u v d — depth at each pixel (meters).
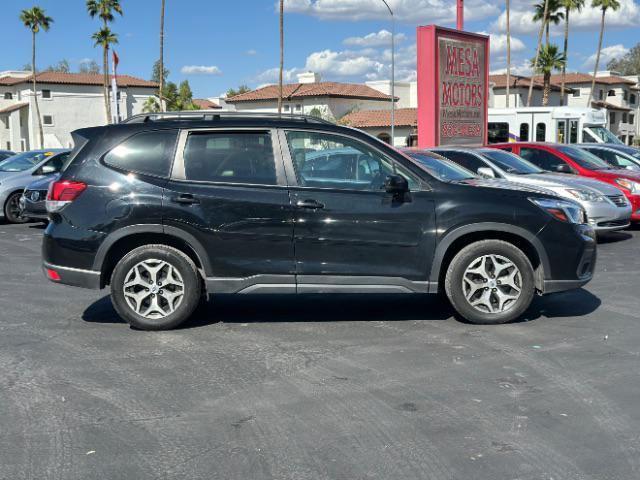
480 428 4.02
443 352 5.51
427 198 6.12
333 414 4.25
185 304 6.18
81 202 6.13
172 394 4.61
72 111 68.62
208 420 4.17
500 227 6.10
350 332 6.14
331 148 6.21
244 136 6.24
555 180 11.31
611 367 5.12
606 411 4.27
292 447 3.79
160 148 6.22
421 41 18.73
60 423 4.14
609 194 11.39
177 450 3.76
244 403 4.44
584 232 6.31
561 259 6.21
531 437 3.90
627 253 10.70
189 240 6.07
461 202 6.11
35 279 8.86
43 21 62.25
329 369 5.11
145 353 5.55
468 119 20.00
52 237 6.17
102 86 69.69
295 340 5.89
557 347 5.63
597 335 5.99
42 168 14.67
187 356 5.46
